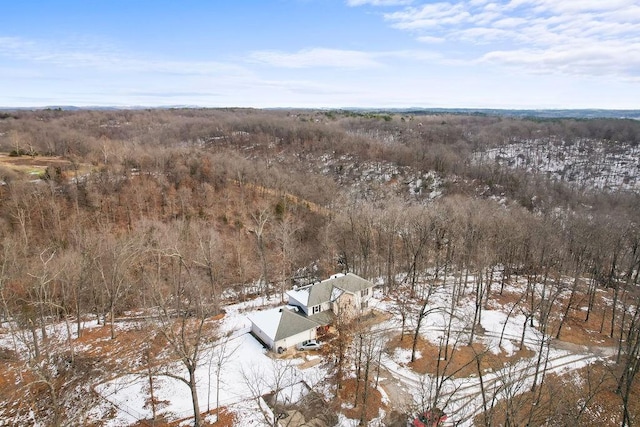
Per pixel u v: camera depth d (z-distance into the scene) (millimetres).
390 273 68062
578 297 61750
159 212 80938
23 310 47844
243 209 86500
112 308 47656
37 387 38594
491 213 75938
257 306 58250
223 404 36562
